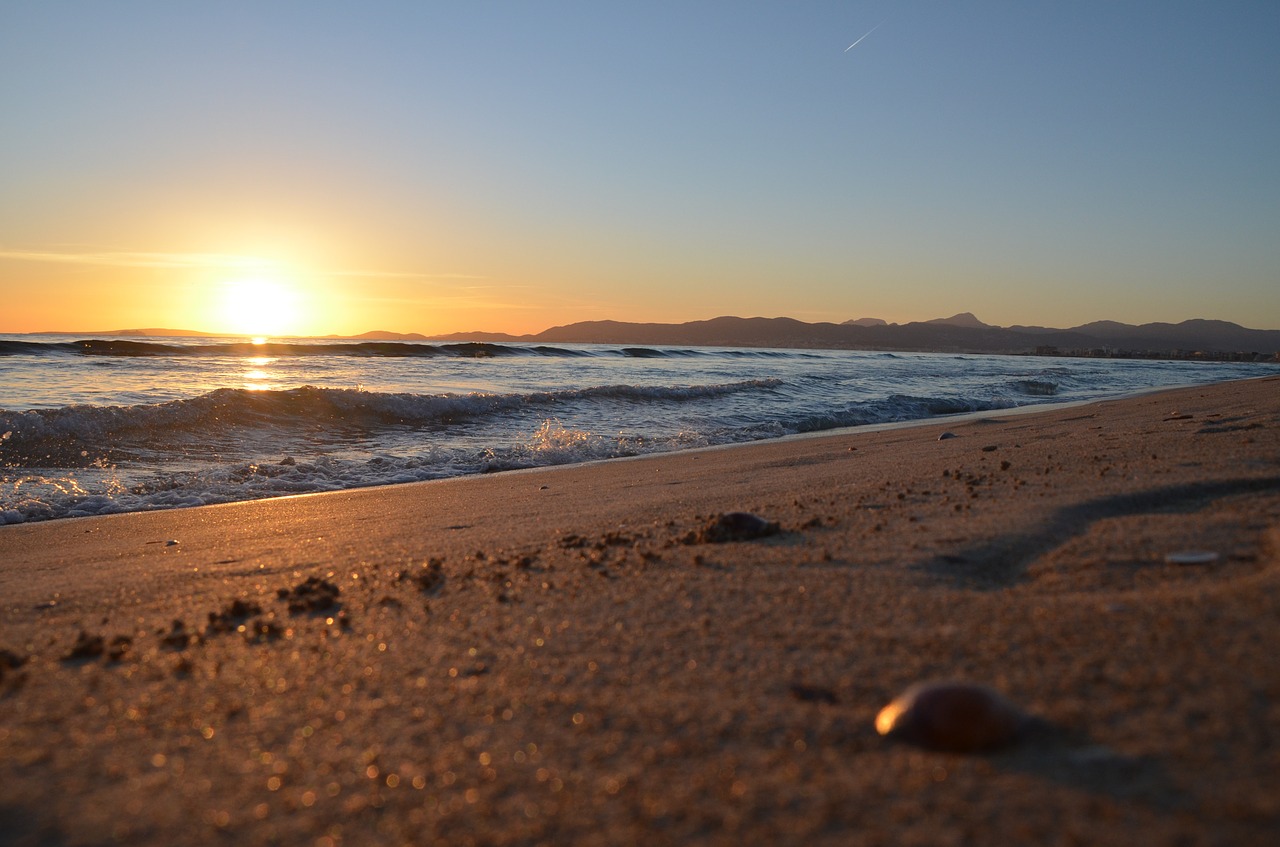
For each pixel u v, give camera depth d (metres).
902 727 1.97
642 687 2.44
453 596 3.64
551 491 7.68
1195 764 1.72
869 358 58.31
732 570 3.75
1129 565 3.33
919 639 2.64
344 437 12.62
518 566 4.15
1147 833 1.51
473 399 15.52
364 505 7.34
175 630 3.37
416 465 10.19
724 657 2.64
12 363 23.52
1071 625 2.59
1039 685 2.19
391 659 2.83
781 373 31.84
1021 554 3.78
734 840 1.61
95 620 3.68
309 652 2.97
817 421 15.44
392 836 1.71
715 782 1.84
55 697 2.59
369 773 1.99
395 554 4.86
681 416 16.06
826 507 5.31
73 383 18.52
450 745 2.12
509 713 2.31
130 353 28.94
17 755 2.15
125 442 10.96
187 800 1.89
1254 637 2.29
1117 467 5.83
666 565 3.93
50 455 10.05
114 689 2.65
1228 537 3.58
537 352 41.16
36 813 1.84
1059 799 1.65
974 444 9.32
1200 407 12.05
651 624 3.04
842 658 2.54
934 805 1.68
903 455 8.77
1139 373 36.09
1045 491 5.13
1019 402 19.86
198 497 8.20
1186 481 4.89
